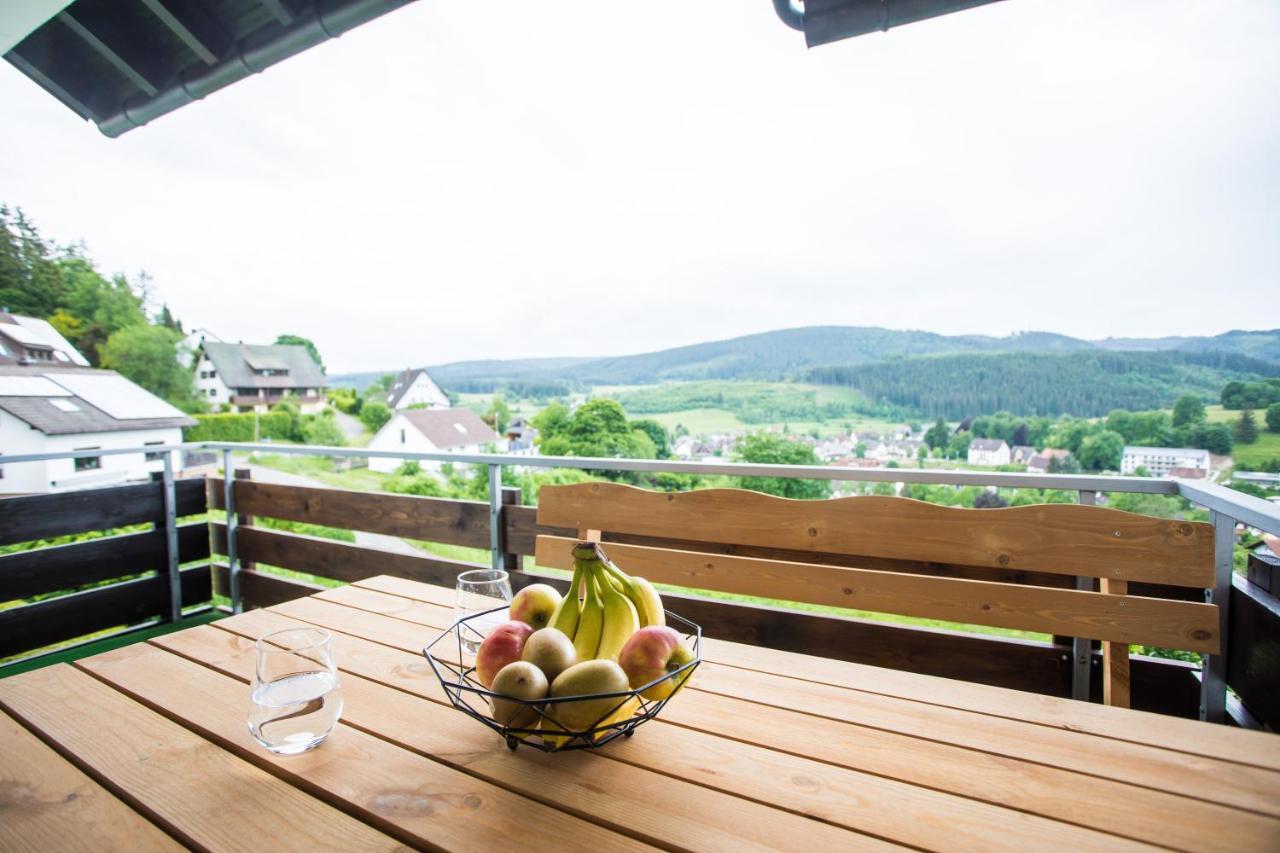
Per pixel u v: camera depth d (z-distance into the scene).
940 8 1.89
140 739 0.68
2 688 0.80
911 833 0.52
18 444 5.27
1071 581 1.49
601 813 0.55
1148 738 0.67
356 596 1.17
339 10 2.35
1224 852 0.50
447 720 0.71
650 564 1.44
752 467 1.79
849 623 1.68
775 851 0.50
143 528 2.76
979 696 0.77
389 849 0.51
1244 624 1.24
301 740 0.64
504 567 2.20
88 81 3.06
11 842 0.52
